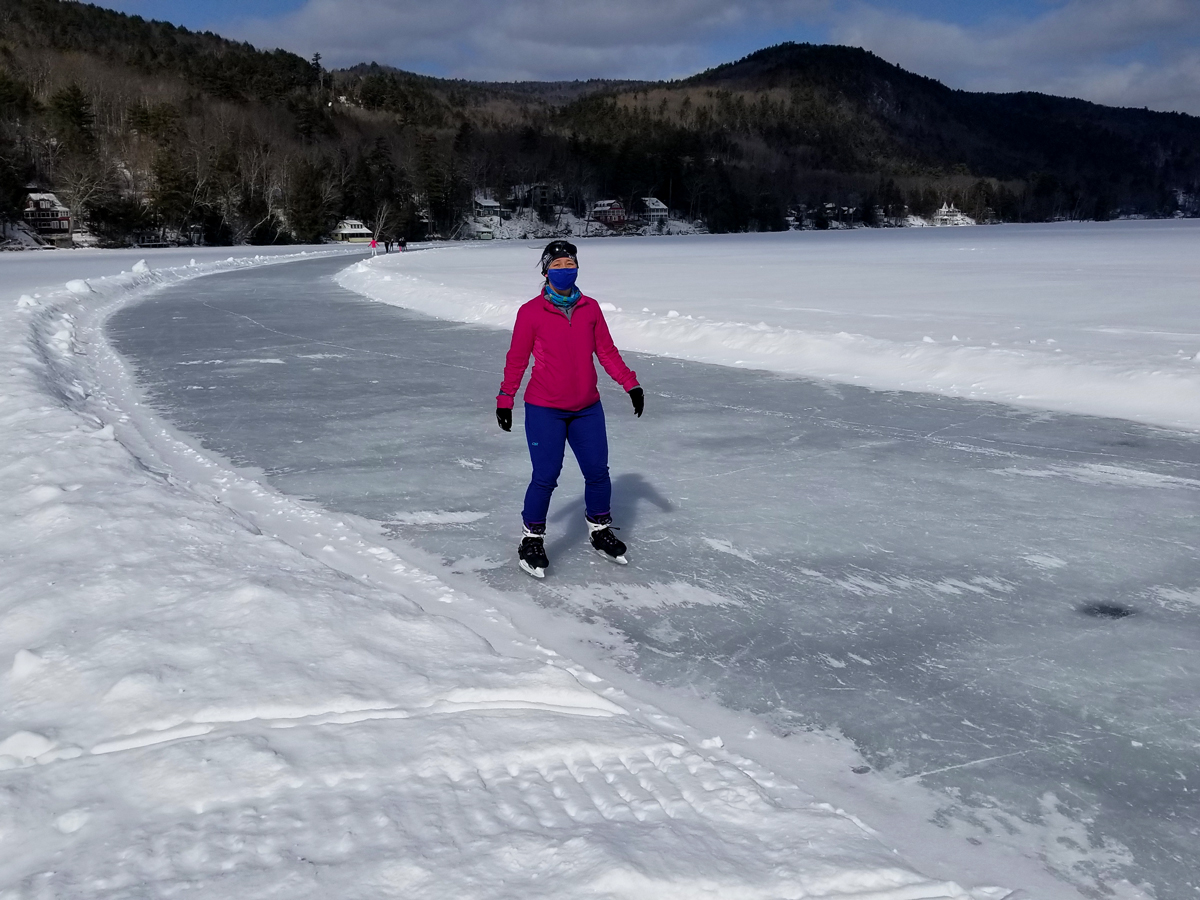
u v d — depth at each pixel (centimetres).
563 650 348
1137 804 249
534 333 425
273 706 266
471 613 377
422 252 5781
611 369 438
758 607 389
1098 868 221
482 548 466
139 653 297
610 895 186
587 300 429
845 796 252
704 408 806
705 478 590
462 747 247
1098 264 2766
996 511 514
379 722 260
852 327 1235
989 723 293
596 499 448
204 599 343
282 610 335
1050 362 874
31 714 264
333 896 183
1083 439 675
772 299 1745
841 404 814
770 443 678
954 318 1347
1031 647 347
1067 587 405
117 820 208
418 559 450
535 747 250
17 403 705
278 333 1388
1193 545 455
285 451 667
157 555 392
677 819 221
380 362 1091
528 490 434
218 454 660
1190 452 634
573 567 440
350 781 227
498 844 203
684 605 393
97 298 1917
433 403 841
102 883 185
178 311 1764
